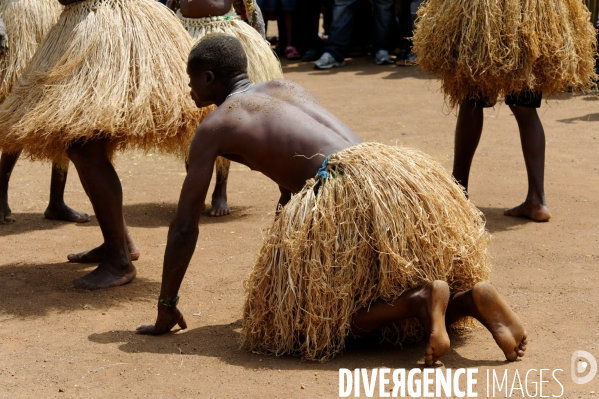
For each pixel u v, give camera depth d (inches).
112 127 165.6
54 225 235.3
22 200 262.2
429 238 138.1
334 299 136.9
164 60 176.9
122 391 128.8
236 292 177.5
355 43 529.0
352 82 456.8
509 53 207.8
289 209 140.5
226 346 148.2
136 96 170.7
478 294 135.9
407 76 466.9
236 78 153.5
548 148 307.9
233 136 143.9
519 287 174.4
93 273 183.2
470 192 256.5
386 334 147.1
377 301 139.3
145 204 255.8
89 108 167.3
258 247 208.8
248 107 146.0
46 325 159.8
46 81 173.0
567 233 212.4
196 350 146.3
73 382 132.6
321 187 139.9
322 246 136.9
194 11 235.6
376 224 135.6
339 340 141.7
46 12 218.7
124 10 179.3
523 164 289.7
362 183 137.9
